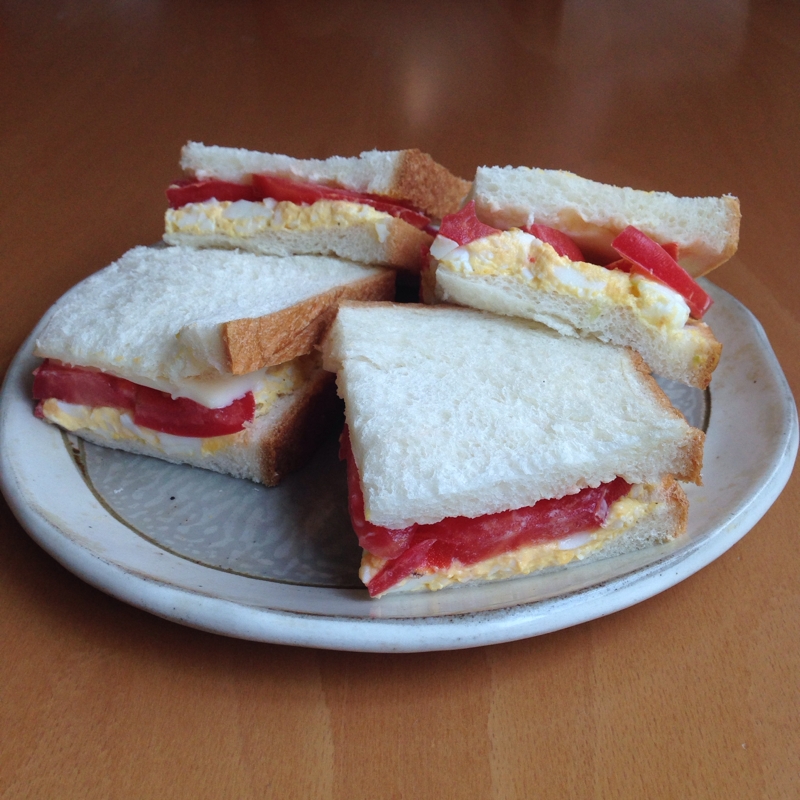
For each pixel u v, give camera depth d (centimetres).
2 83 68
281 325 33
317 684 27
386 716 26
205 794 24
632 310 33
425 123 60
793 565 30
